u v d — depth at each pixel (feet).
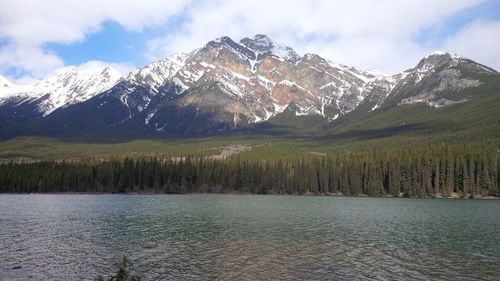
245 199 536.83
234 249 186.91
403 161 625.82
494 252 184.85
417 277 144.66
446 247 196.03
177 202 469.57
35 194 628.69
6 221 278.26
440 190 606.14
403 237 224.12
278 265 158.61
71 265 157.07
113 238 213.87
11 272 146.82
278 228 253.44
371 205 444.55
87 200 498.69
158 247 190.39
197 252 180.04
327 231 243.40
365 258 171.53
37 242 201.67
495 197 574.97
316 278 142.41
